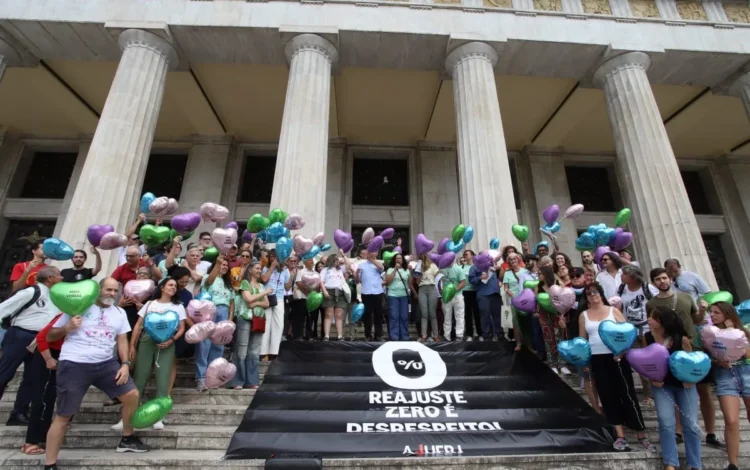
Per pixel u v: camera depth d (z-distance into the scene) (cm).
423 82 1385
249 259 637
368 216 1605
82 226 870
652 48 1157
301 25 1100
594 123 1573
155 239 599
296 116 1010
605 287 615
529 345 693
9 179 1562
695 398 409
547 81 1367
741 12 1248
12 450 435
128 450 425
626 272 555
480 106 1052
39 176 1623
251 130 1647
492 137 1019
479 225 937
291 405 516
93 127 1595
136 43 1071
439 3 1171
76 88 1402
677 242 954
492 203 948
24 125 1597
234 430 470
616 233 732
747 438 507
